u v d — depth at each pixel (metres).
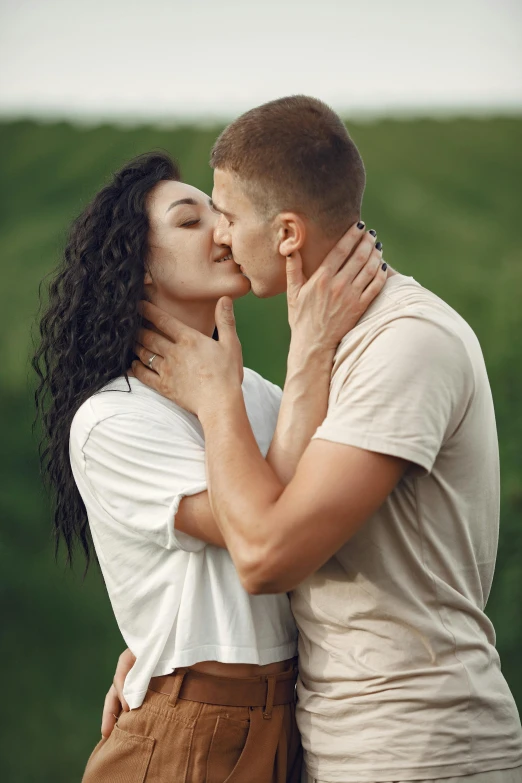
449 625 2.61
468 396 2.57
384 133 16.23
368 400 2.47
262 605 2.79
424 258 13.78
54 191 15.06
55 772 9.12
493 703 2.60
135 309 2.96
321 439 2.49
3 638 10.27
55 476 3.20
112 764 2.83
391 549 2.60
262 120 2.76
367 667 2.60
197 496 2.68
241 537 2.50
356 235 2.75
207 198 3.12
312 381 2.70
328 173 2.71
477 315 12.45
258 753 2.77
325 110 2.79
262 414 3.17
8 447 11.64
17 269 13.48
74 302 3.04
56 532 3.25
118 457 2.80
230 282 3.01
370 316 2.68
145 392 2.91
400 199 14.86
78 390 3.05
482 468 2.68
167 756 2.75
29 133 16.34
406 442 2.44
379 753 2.55
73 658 10.12
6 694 9.88
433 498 2.60
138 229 2.99
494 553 2.80
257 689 2.77
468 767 2.54
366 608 2.61
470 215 14.42
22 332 12.45
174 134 15.91
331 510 2.43
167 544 2.72
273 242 2.79
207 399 2.77
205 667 2.75
